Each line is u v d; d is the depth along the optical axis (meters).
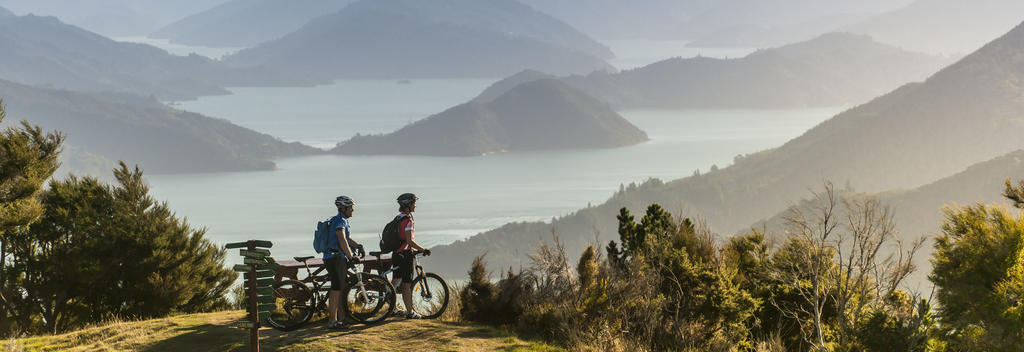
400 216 10.16
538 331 9.78
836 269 10.16
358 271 9.95
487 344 9.12
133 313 16.41
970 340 8.82
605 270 10.48
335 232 9.55
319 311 10.00
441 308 10.35
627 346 9.21
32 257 16.59
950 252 9.42
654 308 9.91
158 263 16.59
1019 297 8.60
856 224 9.31
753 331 10.86
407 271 10.14
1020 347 8.40
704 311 10.09
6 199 14.69
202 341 9.17
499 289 10.41
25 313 16.55
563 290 10.17
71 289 16.56
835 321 10.58
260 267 8.40
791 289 10.62
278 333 9.50
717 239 12.00
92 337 9.76
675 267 10.52
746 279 11.26
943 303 9.30
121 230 16.52
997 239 8.99
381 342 9.07
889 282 9.45
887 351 8.61
